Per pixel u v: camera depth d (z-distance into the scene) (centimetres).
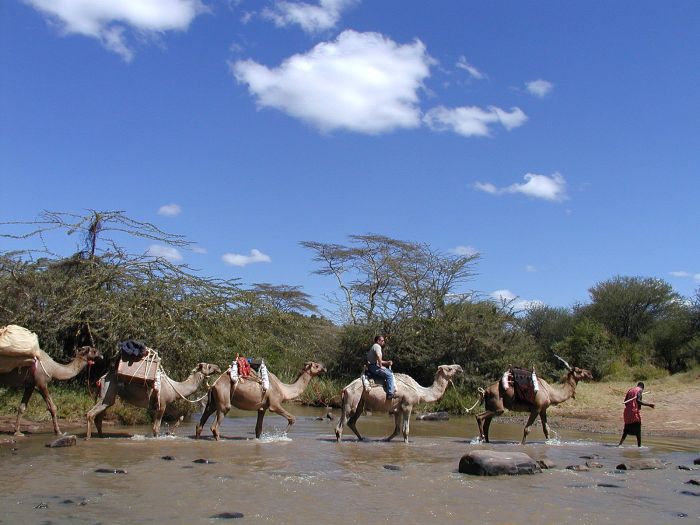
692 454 1446
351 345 3294
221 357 1930
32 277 1844
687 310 4191
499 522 780
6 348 1362
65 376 1459
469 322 2873
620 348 4172
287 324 2464
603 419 2259
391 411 1555
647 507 876
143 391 1434
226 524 739
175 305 1895
